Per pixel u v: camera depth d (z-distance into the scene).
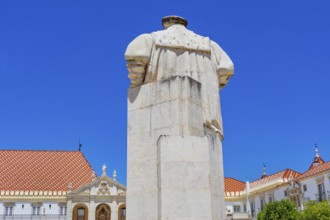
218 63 7.46
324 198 47.84
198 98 6.73
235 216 58.56
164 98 6.63
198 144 6.23
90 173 59.94
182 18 7.45
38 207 55.50
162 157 6.12
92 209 56.06
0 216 54.25
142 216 6.34
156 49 7.03
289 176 57.03
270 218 43.06
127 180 6.68
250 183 64.94
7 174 57.66
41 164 59.97
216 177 6.61
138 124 6.80
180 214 5.94
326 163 51.09
